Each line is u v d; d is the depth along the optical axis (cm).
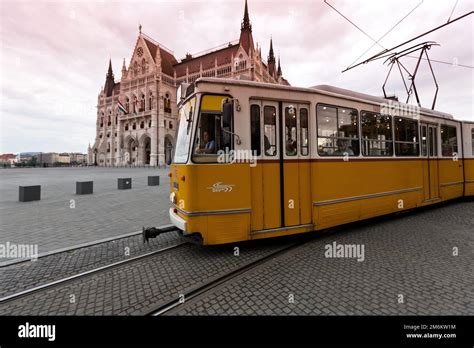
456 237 537
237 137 452
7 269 400
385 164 651
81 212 845
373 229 614
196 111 434
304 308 283
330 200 538
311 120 520
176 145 529
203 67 6525
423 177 757
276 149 491
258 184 470
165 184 1844
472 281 339
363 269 383
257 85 477
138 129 6581
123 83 6931
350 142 583
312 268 391
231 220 440
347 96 581
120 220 735
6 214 812
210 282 350
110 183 1897
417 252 451
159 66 6378
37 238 561
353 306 284
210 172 430
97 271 391
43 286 341
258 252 468
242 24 6241
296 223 500
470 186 938
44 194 1282
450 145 882
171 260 435
